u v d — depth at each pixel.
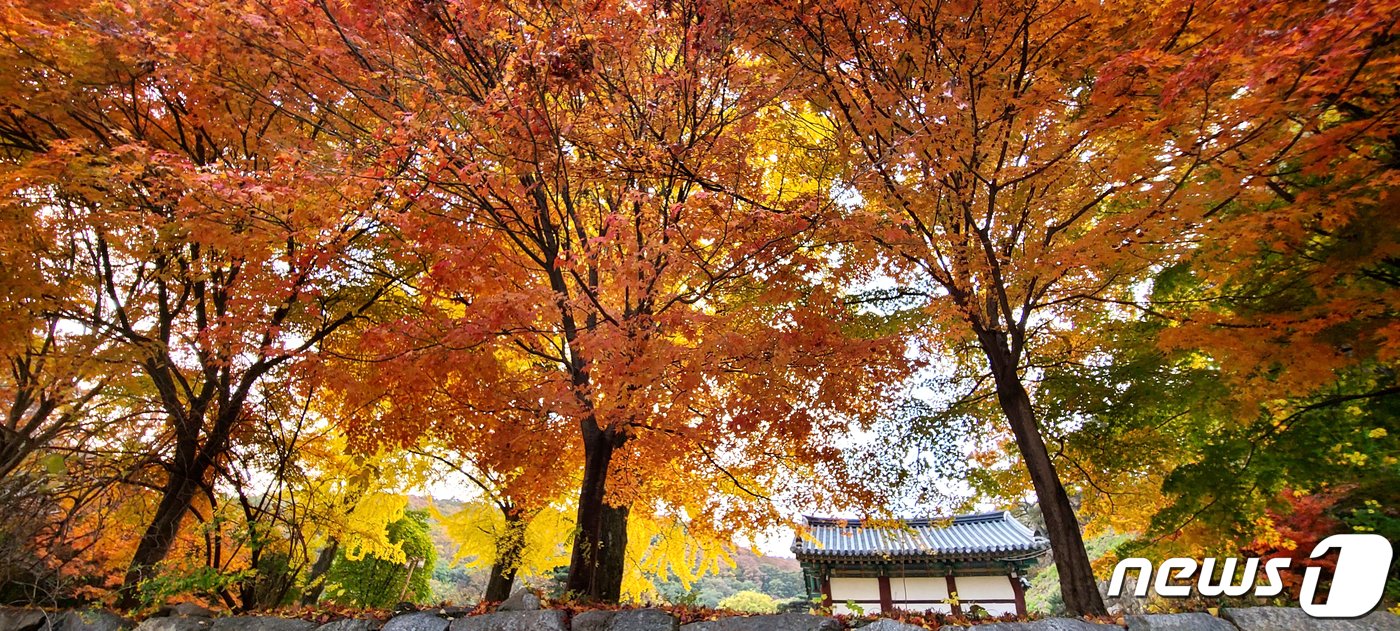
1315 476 6.04
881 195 6.39
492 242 6.33
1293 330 5.29
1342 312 5.02
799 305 6.07
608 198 7.45
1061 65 5.96
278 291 6.21
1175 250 6.00
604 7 5.64
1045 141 5.75
